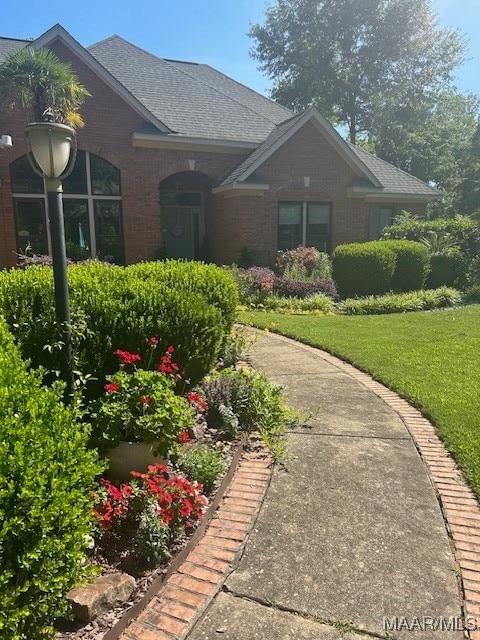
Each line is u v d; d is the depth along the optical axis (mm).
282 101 35062
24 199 12914
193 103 16156
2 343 2549
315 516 2895
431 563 2477
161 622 2098
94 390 3926
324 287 12336
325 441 3963
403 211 16516
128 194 14109
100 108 13477
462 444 3807
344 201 15961
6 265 12789
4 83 10555
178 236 16875
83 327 3564
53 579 1716
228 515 2918
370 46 32188
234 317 5910
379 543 2637
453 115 36594
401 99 33375
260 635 2027
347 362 6484
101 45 17016
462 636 2021
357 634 2031
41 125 3154
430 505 3014
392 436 4059
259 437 4027
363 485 3254
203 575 2398
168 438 3119
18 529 1593
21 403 1964
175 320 4129
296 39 33531
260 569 2438
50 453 1779
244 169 14297
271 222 14969
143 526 2447
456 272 14344
